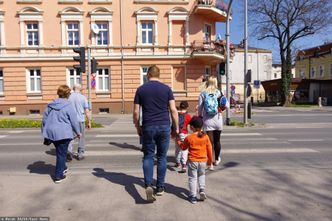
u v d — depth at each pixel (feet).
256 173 22.85
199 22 98.53
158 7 97.04
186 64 97.35
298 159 28.32
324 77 195.11
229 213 15.56
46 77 95.45
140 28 97.04
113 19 96.48
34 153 32.71
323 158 28.78
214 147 25.50
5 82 95.20
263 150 32.96
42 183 20.88
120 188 19.61
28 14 94.48
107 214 15.51
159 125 17.58
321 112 101.96
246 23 60.95
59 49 95.40
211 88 25.05
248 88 60.39
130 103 96.94
